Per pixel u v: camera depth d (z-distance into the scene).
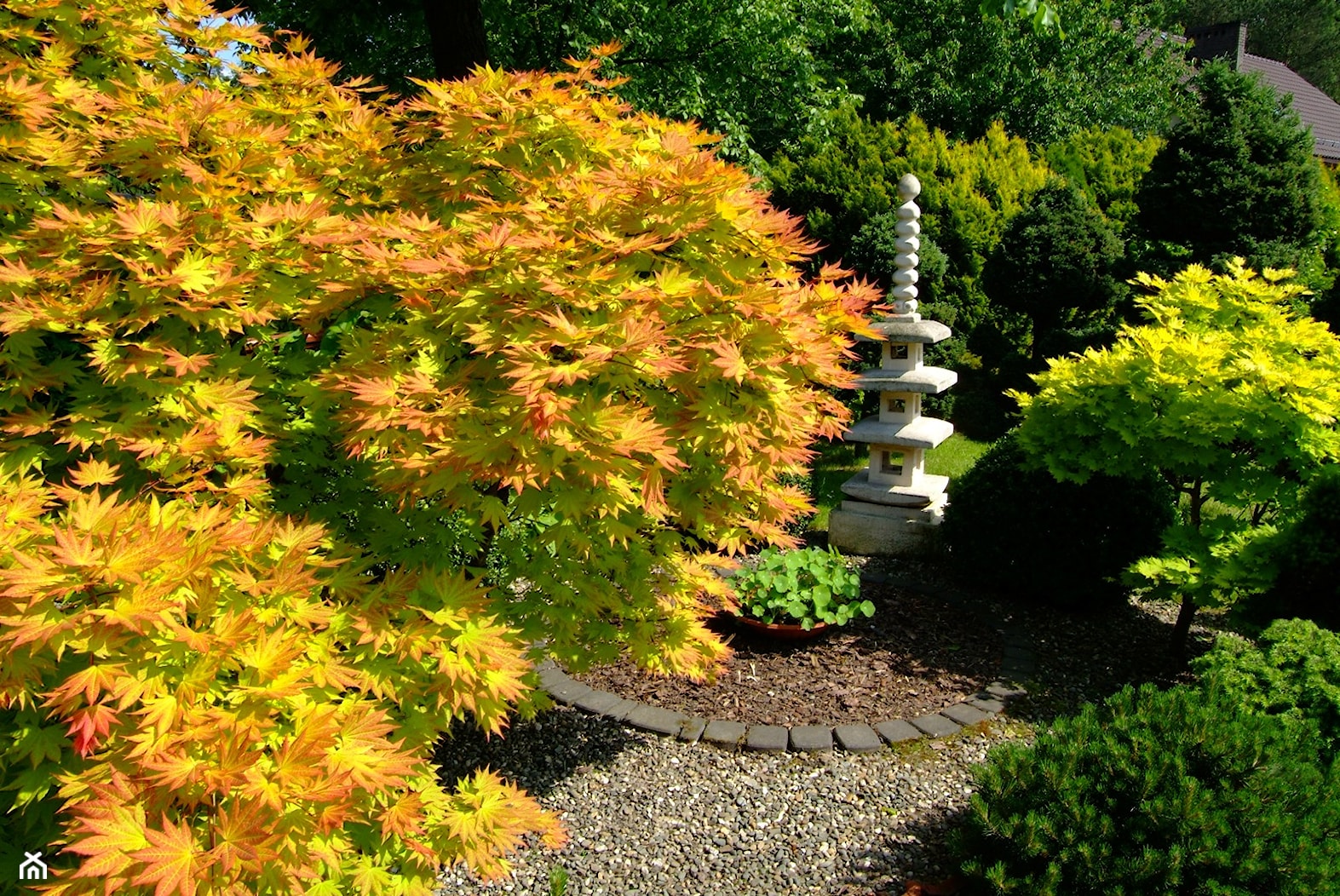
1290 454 3.94
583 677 4.07
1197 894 2.31
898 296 5.72
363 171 3.21
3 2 2.54
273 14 7.35
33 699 1.92
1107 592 4.80
